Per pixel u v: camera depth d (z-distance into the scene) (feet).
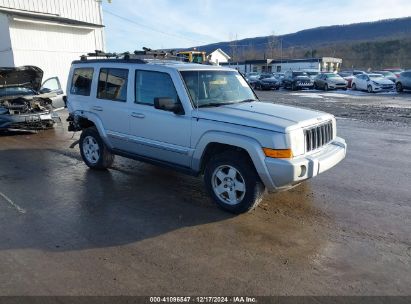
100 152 21.84
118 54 23.34
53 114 37.78
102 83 20.90
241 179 15.43
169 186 19.57
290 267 11.83
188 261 12.21
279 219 15.39
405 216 15.67
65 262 12.19
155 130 18.08
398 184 19.76
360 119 43.80
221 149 16.53
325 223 15.01
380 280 11.11
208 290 10.67
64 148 29.40
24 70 37.17
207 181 16.44
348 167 23.02
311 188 19.11
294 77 109.50
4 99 35.83
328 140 16.75
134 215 15.92
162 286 10.85
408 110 52.31
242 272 11.56
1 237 13.97
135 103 18.93
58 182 20.49
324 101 66.80
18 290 10.69
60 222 15.28
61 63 63.98
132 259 12.37
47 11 63.93
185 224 15.01
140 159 19.63
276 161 14.17
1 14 55.21
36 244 13.41
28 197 18.19
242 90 19.69
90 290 10.68
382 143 30.25
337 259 12.29
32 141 32.32
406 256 12.47
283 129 14.15
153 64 18.22
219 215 15.85
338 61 233.35
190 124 16.55
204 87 17.75
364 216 15.67
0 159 25.90
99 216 15.84
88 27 66.23
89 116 21.54
